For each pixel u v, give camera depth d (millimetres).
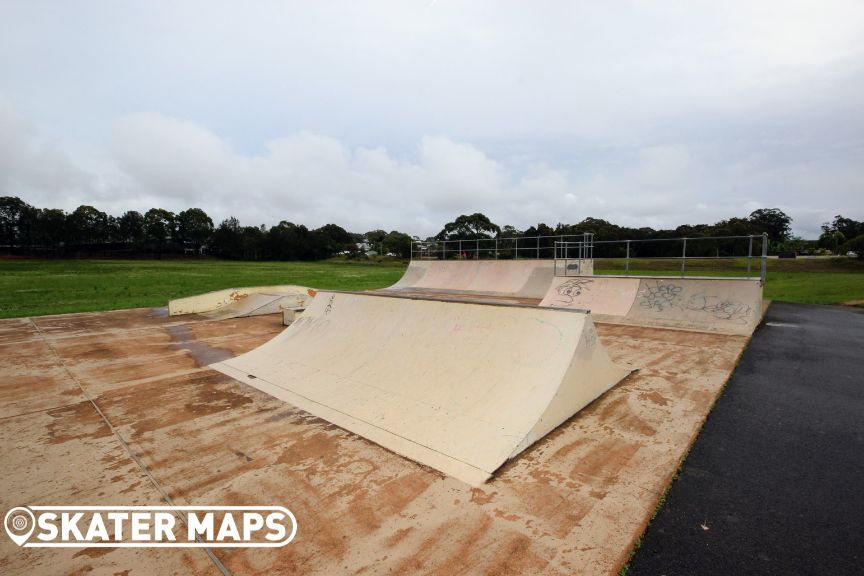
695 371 5777
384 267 45844
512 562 2357
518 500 2941
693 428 4031
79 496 3145
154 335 9250
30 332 9562
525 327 4988
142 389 5562
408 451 3682
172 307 11914
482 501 2941
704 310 8805
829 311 10234
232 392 5402
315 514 2854
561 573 2271
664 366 6039
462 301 5738
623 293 10164
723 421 4211
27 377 6145
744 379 5418
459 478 3236
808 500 2928
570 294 10852
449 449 3652
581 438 3854
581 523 2691
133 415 4688
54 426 4430
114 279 24953
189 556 2494
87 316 11867
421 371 5078
